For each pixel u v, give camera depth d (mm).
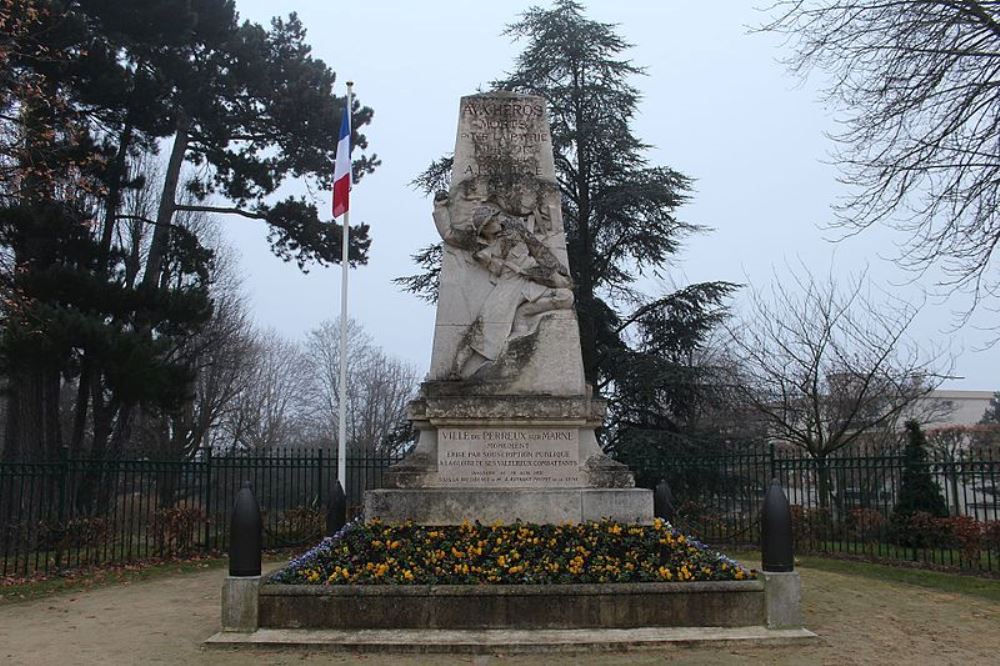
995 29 14305
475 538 8391
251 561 7527
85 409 21641
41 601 10711
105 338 18641
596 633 7152
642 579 7605
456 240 10156
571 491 9086
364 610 7309
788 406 23344
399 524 8805
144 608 9844
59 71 19109
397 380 62469
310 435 61000
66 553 15938
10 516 14492
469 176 10438
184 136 24047
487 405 9281
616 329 24969
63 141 19406
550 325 9875
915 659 7020
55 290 19250
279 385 57156
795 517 16938
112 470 16297
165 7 20328
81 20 18922
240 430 47969
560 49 25594
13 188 17797
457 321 9938
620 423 24141
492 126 10602
